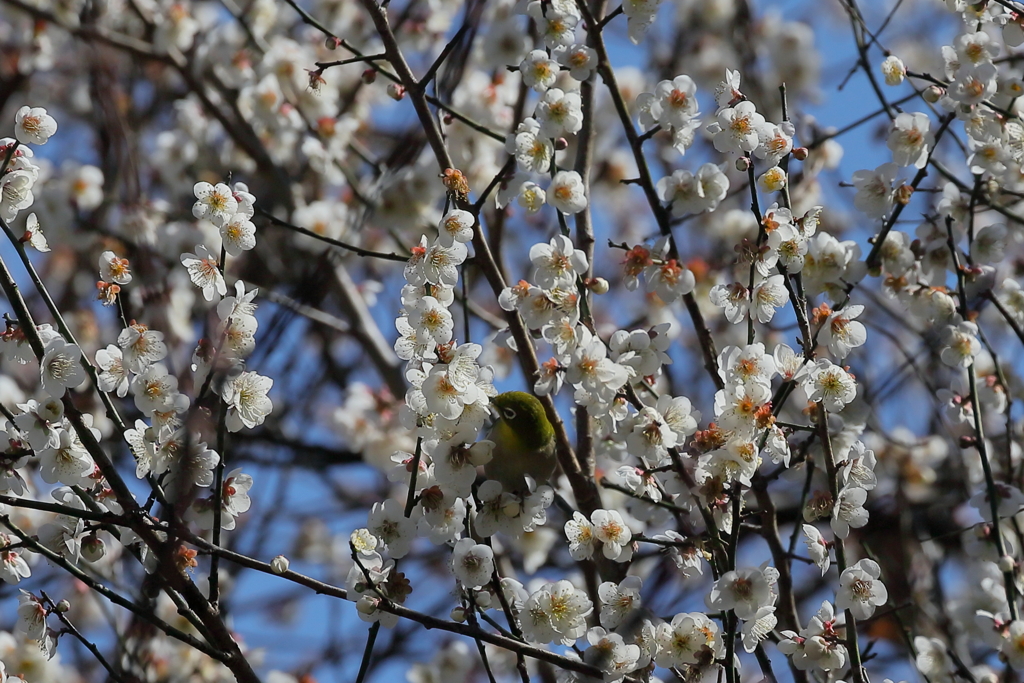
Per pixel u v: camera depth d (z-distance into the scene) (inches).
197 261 196.1
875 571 191.5
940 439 374.6
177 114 449.1
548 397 228.8
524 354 229.5
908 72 230.8
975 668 244.2
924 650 238.5
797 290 210.5
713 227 399.9
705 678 193.6
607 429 198.7
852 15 281.7
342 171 388.5
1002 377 245.0
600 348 192.9
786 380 194.1
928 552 344.8
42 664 270.4
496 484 197.0
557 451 231.5
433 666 332.2
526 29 327.3
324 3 424.2
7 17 441.4
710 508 201.0
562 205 207.5
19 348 188.9
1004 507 227.0
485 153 373.4
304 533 430.6
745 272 269.9
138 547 201.2
